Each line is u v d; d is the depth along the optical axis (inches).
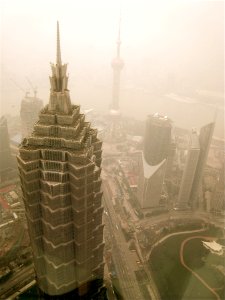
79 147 5797.2
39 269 7500.0
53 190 5846.5
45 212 6299.2
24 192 6358.3
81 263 7278.5
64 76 5807.1
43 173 5856.3
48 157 5871.1
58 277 7273.6
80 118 6348.4
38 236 6870.1
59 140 5836.6
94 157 6363.2
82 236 6771.7
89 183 6048.2
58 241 6619.1
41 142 5890.8
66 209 6254.9
